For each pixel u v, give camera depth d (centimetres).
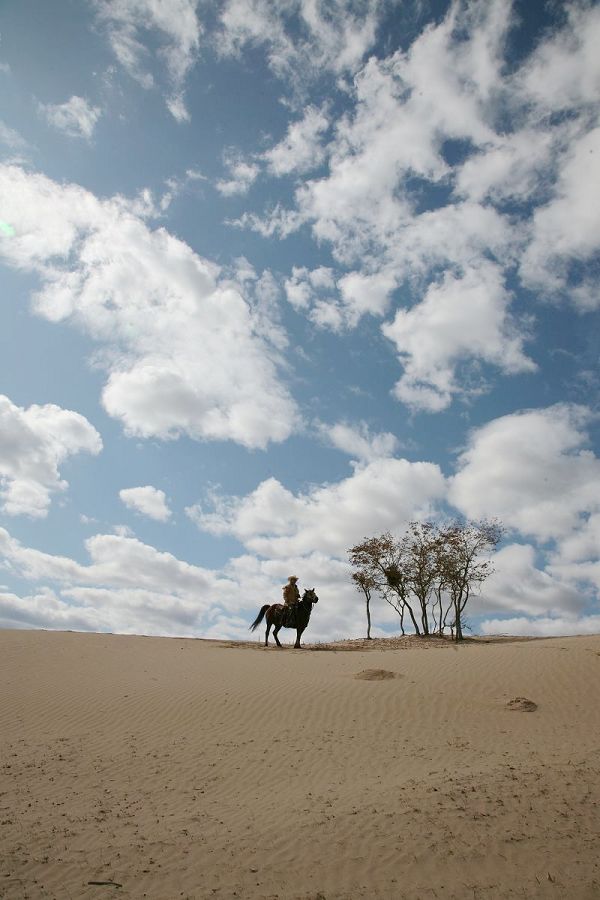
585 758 1666
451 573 5291
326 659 3177
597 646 3108
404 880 1072
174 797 1480
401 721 2108
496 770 1563
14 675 2833
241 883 1059
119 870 1093
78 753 1830
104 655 3341
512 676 2614
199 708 2278
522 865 1110
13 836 1220
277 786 1549
